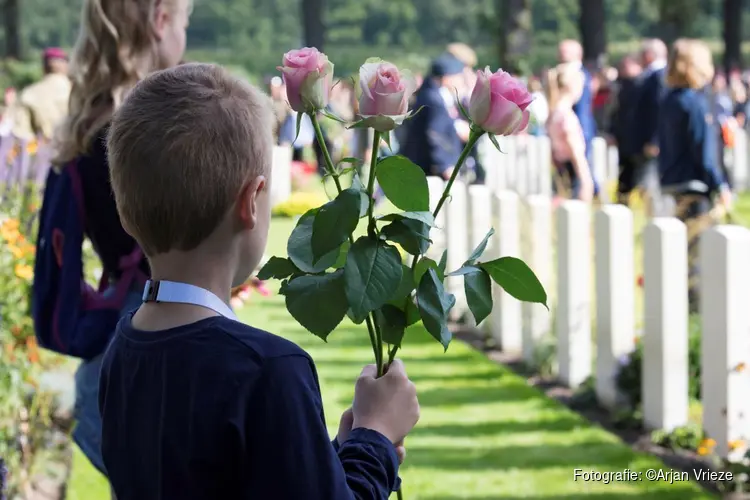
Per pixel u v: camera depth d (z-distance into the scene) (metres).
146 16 3.51
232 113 2.08
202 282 2.10
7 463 4.98
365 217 2.27
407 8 102.19
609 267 6.61
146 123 2.06
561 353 7.40
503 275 2.35
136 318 2.16
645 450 6.01
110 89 3.48
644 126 13.38
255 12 109.44
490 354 8.45
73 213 3.46
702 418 5.74
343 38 101.44
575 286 7.23
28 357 6.22
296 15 110.06
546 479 5.61
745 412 5.48
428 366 8.04
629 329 6.67
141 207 2.07
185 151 2.03
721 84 19.31
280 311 9.93
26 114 12.45
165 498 2.01
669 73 9.57
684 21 50.72
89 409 3.59
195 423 1.97
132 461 2.10
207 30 106.94
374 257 2.19
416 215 2.25
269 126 2.16
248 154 2.08
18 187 8.87
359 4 102.19
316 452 1.96
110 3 3.48
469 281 2.31
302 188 18.06
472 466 5.82
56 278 3.53
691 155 9.30
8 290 6.15
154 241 2.10
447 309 2.26
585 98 13.98
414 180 2.31
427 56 80.88
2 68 41.12
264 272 2.31
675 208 9.47
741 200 17.50
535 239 8.03
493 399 7.13
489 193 8.95
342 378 7.71
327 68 2.22
